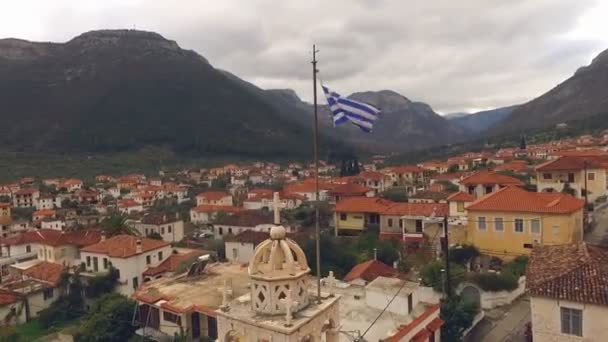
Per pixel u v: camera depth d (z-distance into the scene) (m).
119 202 123.25
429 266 40.12
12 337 45.81
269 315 11.70
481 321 34.22
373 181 112.38
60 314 52.53
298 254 12.29
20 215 115.06
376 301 27.05
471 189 73.19
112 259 56.28
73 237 69.19
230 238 65.06
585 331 23.42
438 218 58.28
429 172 124.81
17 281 58.28
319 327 11.88
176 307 33.56
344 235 68.56
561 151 106.00
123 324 38.31
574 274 25.05
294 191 111.06
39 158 199.00
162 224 80.31
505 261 47.44
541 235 46.84
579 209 48.31
